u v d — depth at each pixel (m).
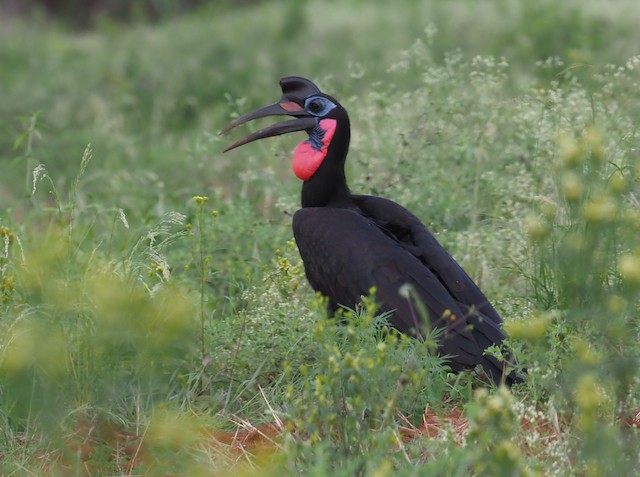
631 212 8.64
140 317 9.18
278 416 9.99
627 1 27.58
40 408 9.19
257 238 14.45
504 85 21.14
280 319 10.92
